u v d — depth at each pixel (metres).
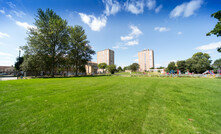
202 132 2.51
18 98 5.29
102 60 127.19
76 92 6.91
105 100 5.10
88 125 2.72
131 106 4.28
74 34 34.75
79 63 36.50
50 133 2.37
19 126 2.66
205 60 44.44
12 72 61.66
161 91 7.66
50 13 28.16
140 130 2.55
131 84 11.47
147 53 117.94
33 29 26.17
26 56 27.19
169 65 59.94
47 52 26.59
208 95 6.43
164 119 3.16
